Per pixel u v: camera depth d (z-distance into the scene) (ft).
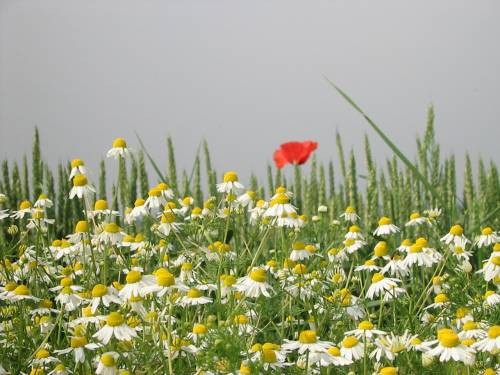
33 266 5.02
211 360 4.34
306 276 4.90
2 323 4.81
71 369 4.58
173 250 5.24
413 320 4.76
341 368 4.60
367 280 5.03
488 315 4.83
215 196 5.32
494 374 4.48
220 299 4.65
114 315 4.46
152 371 4.47
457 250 5.17
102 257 4.95
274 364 4.42
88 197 4.98
